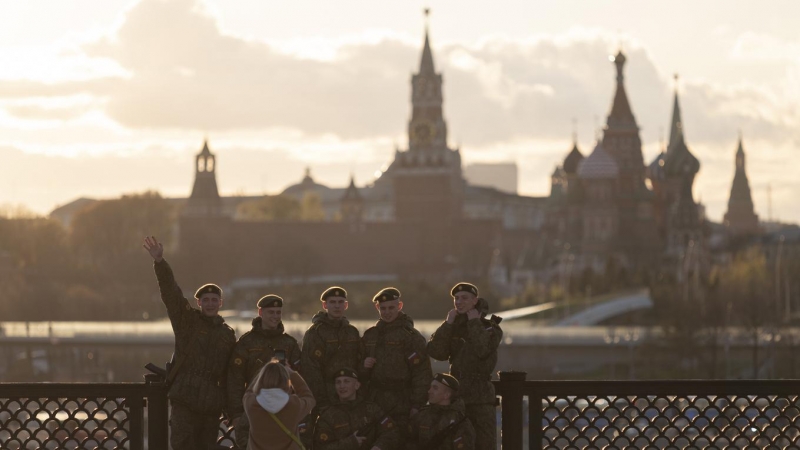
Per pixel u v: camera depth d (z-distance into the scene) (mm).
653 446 24359
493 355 23734
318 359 23828
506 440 24250
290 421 20953
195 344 23750
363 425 23250
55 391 23969
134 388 24094
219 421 24438
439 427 23062
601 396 24328
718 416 24375
